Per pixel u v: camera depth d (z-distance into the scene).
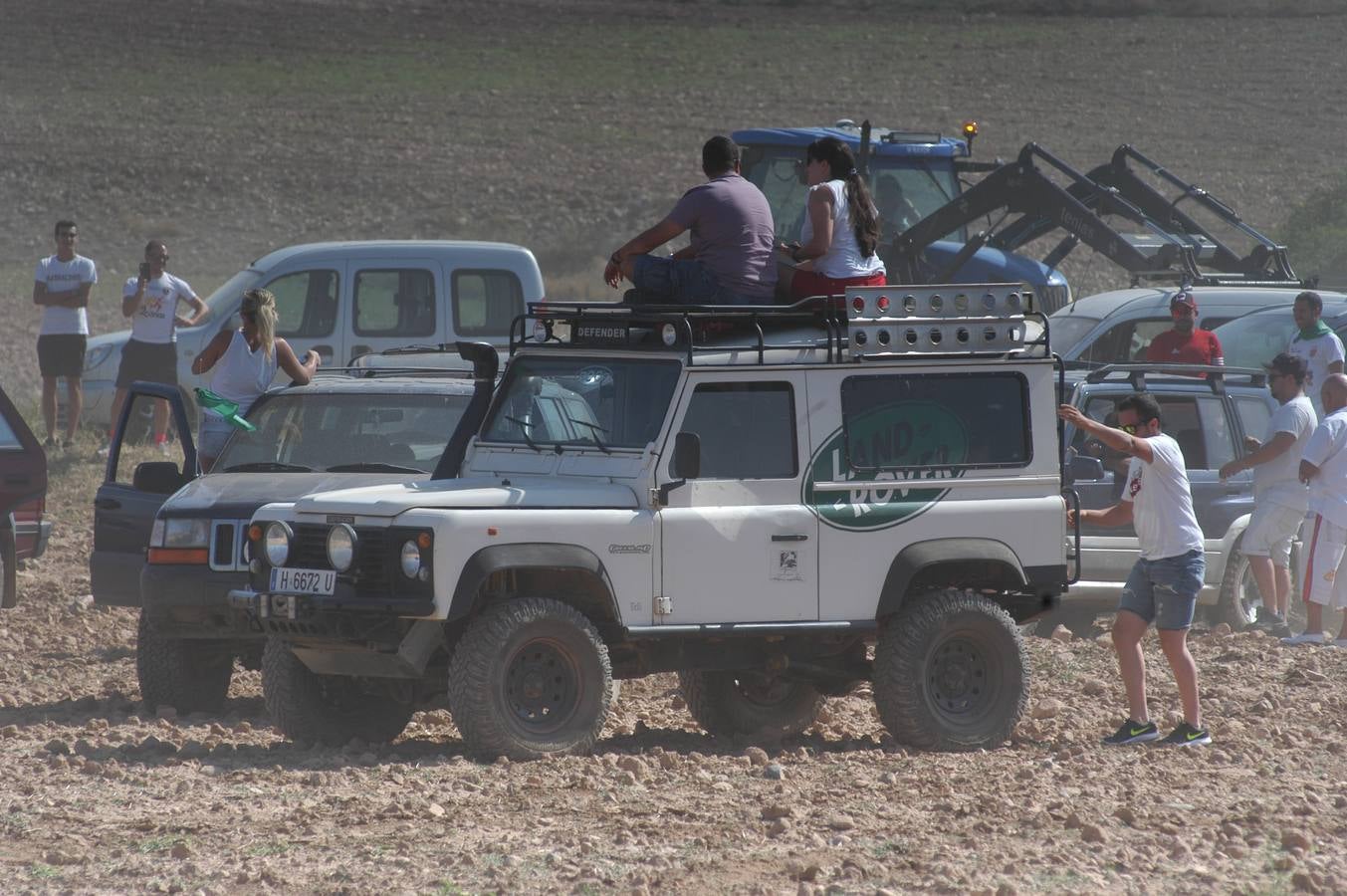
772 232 36.66
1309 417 49.91
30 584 58.31
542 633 32.97
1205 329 67.44
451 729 38.91
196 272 167.25
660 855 26.91
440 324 74.06
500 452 36.03
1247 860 27.41
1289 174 199.50
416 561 31.94
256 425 43.00
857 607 34.72
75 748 35.00
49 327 75.38
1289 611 56.03
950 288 35.41
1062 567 36.16
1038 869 26.36
